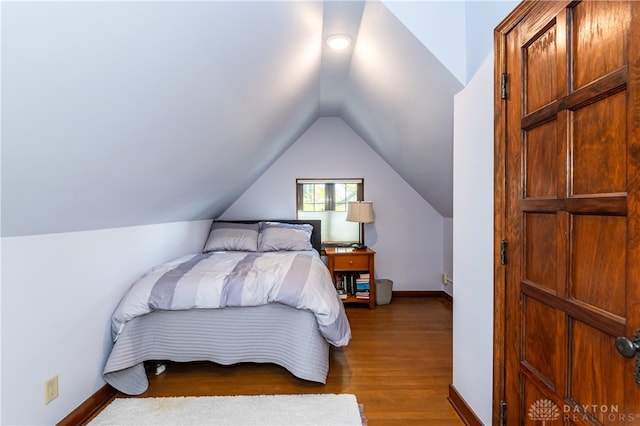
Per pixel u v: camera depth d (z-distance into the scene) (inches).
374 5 67.3
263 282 82.4
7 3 26.9
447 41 63.4
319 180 166.1
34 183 46.5
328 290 88.2
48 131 40.7
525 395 46.8
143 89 47.6
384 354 97.3
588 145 34.6
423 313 137.6
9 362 52.6
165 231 110.0
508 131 49.7
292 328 81.1
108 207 69.4
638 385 28.8
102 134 48.9
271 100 90.1
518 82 47.1
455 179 68.5
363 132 154.1
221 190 124.6
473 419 61.7
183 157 77.0
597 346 33.6
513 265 49.1
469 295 63.2
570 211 37.0
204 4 43.0
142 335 80.5
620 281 30.8
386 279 162.2
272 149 134.1
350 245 167.2
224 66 58.9
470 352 63.2
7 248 52.2
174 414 68.1
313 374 76.9
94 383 71.4
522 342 47.4
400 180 165.9
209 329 83.0
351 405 70.8
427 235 165.3
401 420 66.6
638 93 28.5
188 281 82.2
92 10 32.3
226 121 78.1
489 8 54.3
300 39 75.4
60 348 62.5
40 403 57.7
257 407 70.3
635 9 28.6
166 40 43.3
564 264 38.1
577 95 35.5
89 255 71.0
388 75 87.3
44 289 59.0
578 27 35.6
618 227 31.0
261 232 148.7
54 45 32.4
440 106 78.0
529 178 45.5
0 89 32.4
